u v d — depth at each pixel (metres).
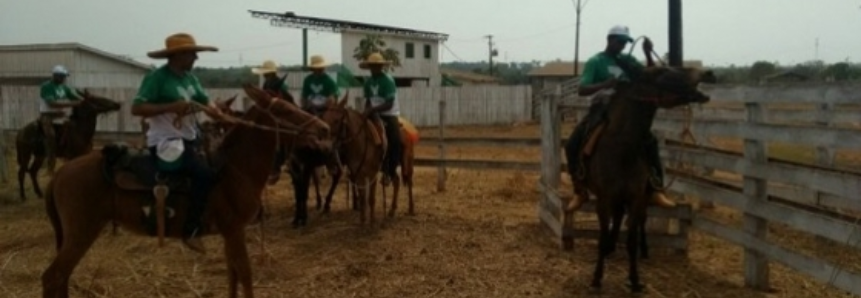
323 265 8.30
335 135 9.73
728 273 7.85
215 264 8.38
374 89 10.48
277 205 12.40
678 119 8.45
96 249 9.03
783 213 6.58
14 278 7.80
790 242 8.97
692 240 9.39
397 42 48.66
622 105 6.93
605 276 7.80
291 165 10.43
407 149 11.12
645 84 6.69
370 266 8.21
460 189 14.07
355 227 10.39
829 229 5.95
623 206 7.19
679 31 16.16
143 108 5.74
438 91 34.25
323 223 10.74
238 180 6.06
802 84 6.21
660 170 7.30
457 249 9.00
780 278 7.53
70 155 11.36
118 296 7.20
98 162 5.96
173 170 5.83
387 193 13.52
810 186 6.16
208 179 5.88
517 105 37.06
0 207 12.25
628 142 6.86
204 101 6.25
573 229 8.91
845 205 8.70
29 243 9.49
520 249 8.98
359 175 10.06
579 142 7.62
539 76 53.28
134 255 8.77
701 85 7.59
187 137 5.98
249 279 6.20
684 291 7.22
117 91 27.19
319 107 10.70
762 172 6.84
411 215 11.28
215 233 6.20
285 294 7.22
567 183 13.25
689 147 8.52
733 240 7.58
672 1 16.14
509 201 12.66
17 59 37.53
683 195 9.43
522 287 7.43
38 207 12.27
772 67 52.97
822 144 5.99
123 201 5.89
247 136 6.09
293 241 9.55
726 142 19.36
